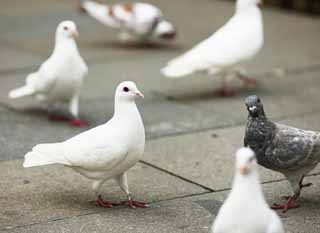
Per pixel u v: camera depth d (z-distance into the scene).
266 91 11.54
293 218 6.99
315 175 8.12
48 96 9.91
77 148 7.00
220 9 17.19
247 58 10.93
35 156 7.14
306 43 14.33
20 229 6.73
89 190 7.68
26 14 16.73
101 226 6.80
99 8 14.42
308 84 11.91
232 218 5.32
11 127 9.79
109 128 7.01
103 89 11.59
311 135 7.00
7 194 7.55
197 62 10.78
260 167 8.31
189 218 7.00
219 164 8.47
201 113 10.48
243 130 9.75
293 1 17.00
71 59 9.52
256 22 10.95
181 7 17.39
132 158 7.02
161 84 11.91
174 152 8.89
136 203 7.28
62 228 6.76
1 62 13.02
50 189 7.69
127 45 14.43
